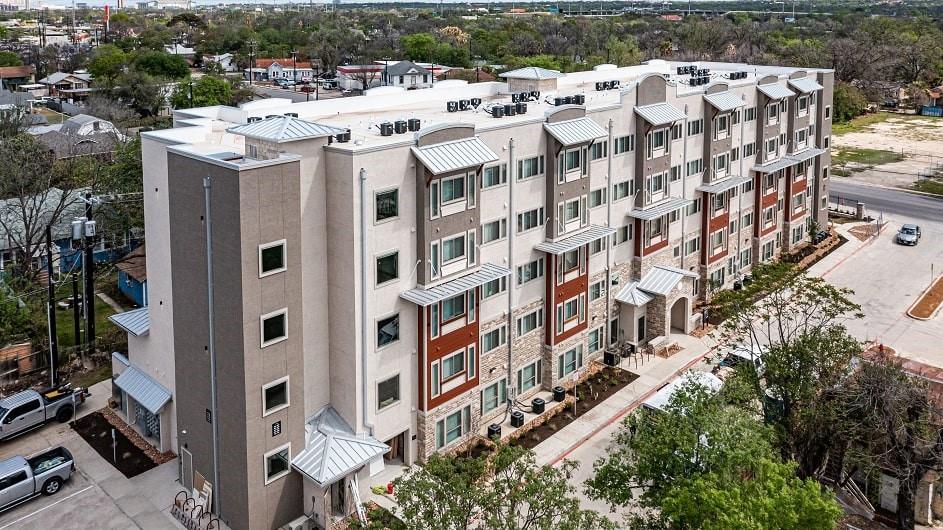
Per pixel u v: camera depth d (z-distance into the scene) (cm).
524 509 3341
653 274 5394
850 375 3697
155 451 4019
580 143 4444
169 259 3719
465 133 3831
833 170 11250
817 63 16700
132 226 6719
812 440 3569
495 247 4169
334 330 3591
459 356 4016
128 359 4319
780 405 3738
